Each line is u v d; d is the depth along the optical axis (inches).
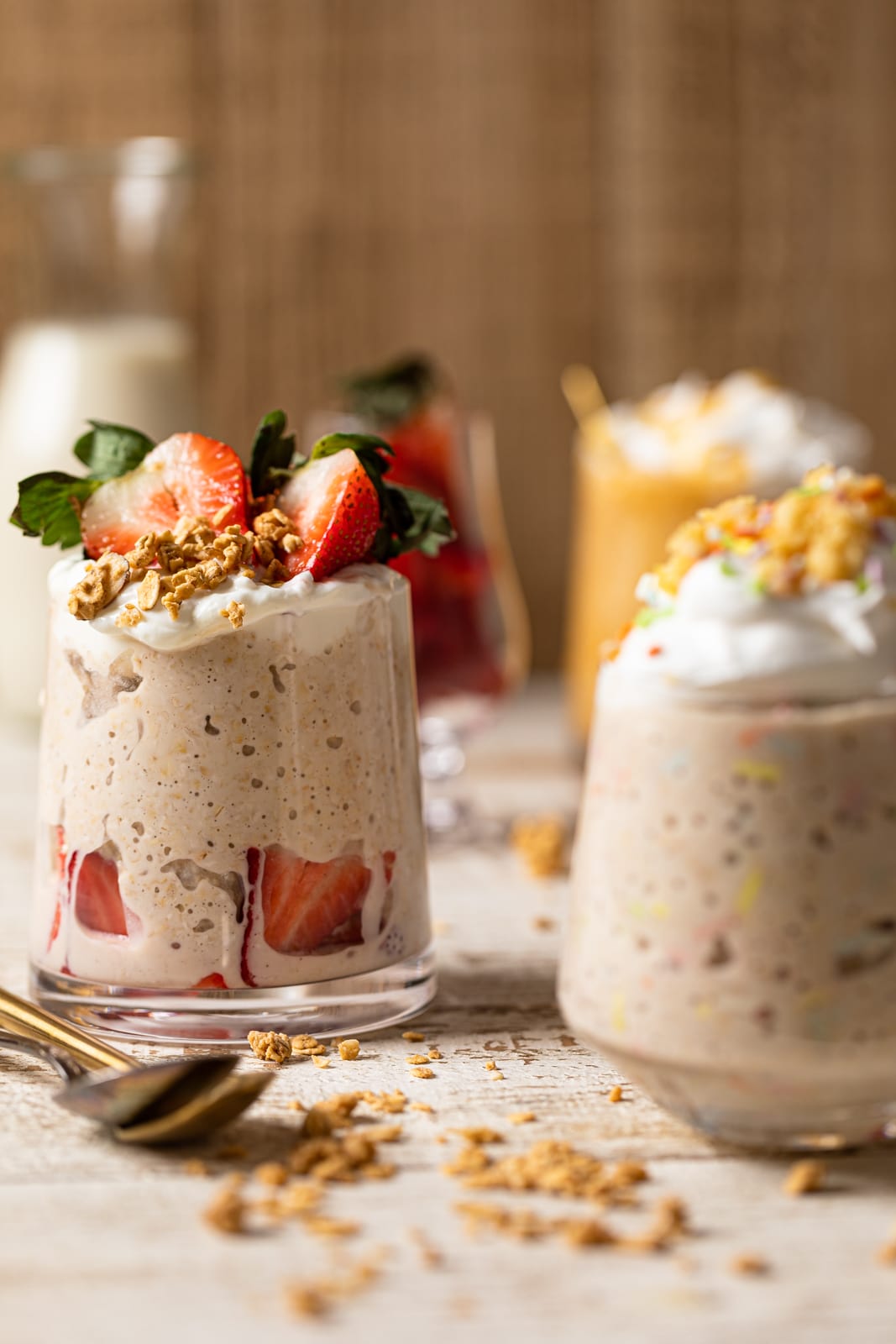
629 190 46.4
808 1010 26.1
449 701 37.2
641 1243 25.8
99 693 28.8
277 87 45.3
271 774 28.7
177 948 28.9
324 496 29.2
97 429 30.1
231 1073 27.2
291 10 45.0
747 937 26.2
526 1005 30.7
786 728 26.2
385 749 29.4
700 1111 27.0
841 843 26.2
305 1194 26.5
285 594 28.5
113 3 44.5
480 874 35.1
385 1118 27.9
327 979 29.2
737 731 26.3
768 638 26.5
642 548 38.9
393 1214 26.3
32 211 40.3
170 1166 27.0
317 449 29.8
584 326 47.0
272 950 29.0
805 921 26.2
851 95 46.5
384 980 29.6
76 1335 24.9
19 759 40.5
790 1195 26.5
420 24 45.4
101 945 29.1
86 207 40.1
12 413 40.4
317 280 46.2
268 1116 27.8
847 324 47.6
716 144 46.4
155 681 28.6
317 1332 24.9
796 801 26.2
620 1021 26.7
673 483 38.5
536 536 47.8
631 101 46.0
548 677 48.3
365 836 29.2
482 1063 29.1
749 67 46.2
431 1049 29.4
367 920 29.4
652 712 26.6
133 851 28.8
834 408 47.9
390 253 46.3
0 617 40.8
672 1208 26.2
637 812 26.7
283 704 28.7
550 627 48.4
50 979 29.5
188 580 28.5
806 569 26.7
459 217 46.3
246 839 28.7
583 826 27.5
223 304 46.1
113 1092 27.1
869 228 47.2
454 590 36.8
